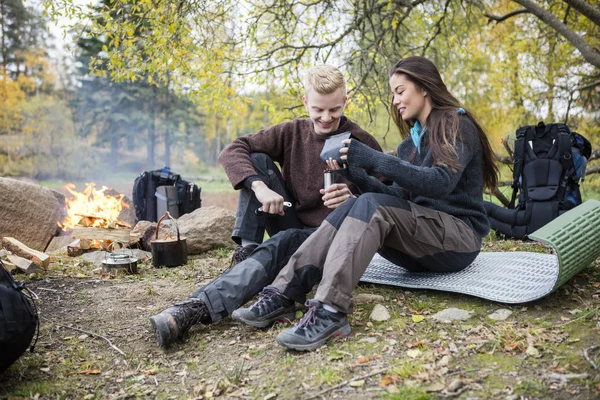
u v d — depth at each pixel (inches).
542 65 328.5
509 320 83.2
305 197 109.6
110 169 1200.8
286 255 91.1
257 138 111.8
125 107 1167.0
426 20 275.4
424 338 78.9
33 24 1057.5
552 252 134.1
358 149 83.0
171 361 80.2
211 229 164.4
